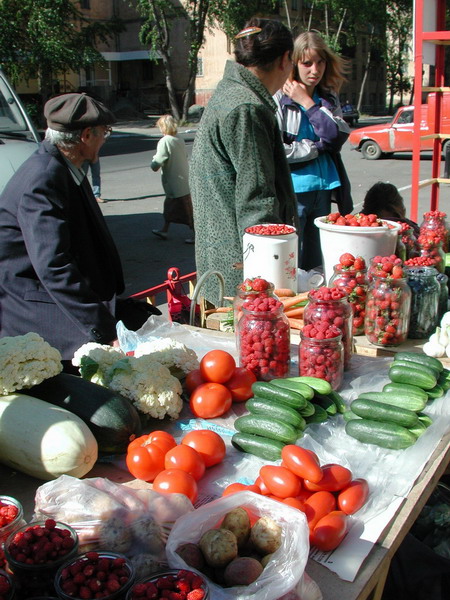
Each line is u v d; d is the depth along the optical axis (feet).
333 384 7.42
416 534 8.00
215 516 4.83
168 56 107.04
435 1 17.16
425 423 6.57
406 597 7.43
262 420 6.31
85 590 4.12
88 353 7.46
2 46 81.05
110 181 50.78
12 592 4.25
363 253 9.71
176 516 4.98
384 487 5.74
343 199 15.15
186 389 7.48
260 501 4.88
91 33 94.12
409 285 9.16
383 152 59.11
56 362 6.69
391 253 9.95
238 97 10.14
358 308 9.31
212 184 10.80
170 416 6.98
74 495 4.96
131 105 130.21
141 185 48.32
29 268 9.52
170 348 7.69
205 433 6.21
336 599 4.57
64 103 9.16
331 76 14.21
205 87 126.72
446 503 8.37
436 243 11.05
